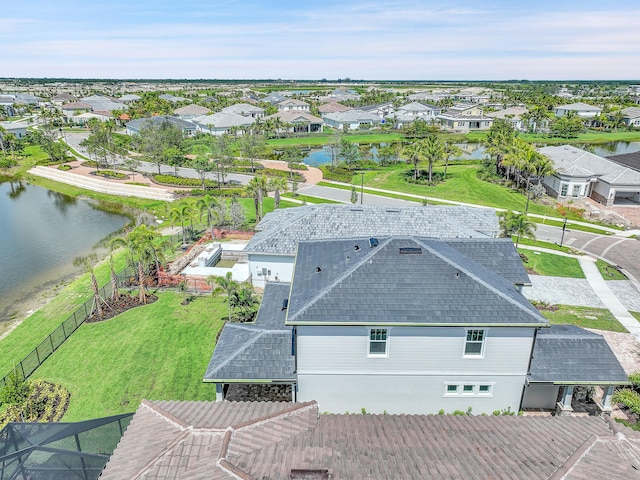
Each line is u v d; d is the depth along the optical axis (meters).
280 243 36.41
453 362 21.97
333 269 23.92
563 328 25.69
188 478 13.57
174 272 41.03
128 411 23.86
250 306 33.09
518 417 19.06
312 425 17.52
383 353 21.89
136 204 68.06
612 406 24.02
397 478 13.83
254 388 25.55
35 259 48.19
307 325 20.73
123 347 29.64
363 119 140.38
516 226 43.78
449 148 82.38
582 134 132.62
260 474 13.80
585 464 14.50
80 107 161.12
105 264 45.66
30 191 77.38
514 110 149.75
